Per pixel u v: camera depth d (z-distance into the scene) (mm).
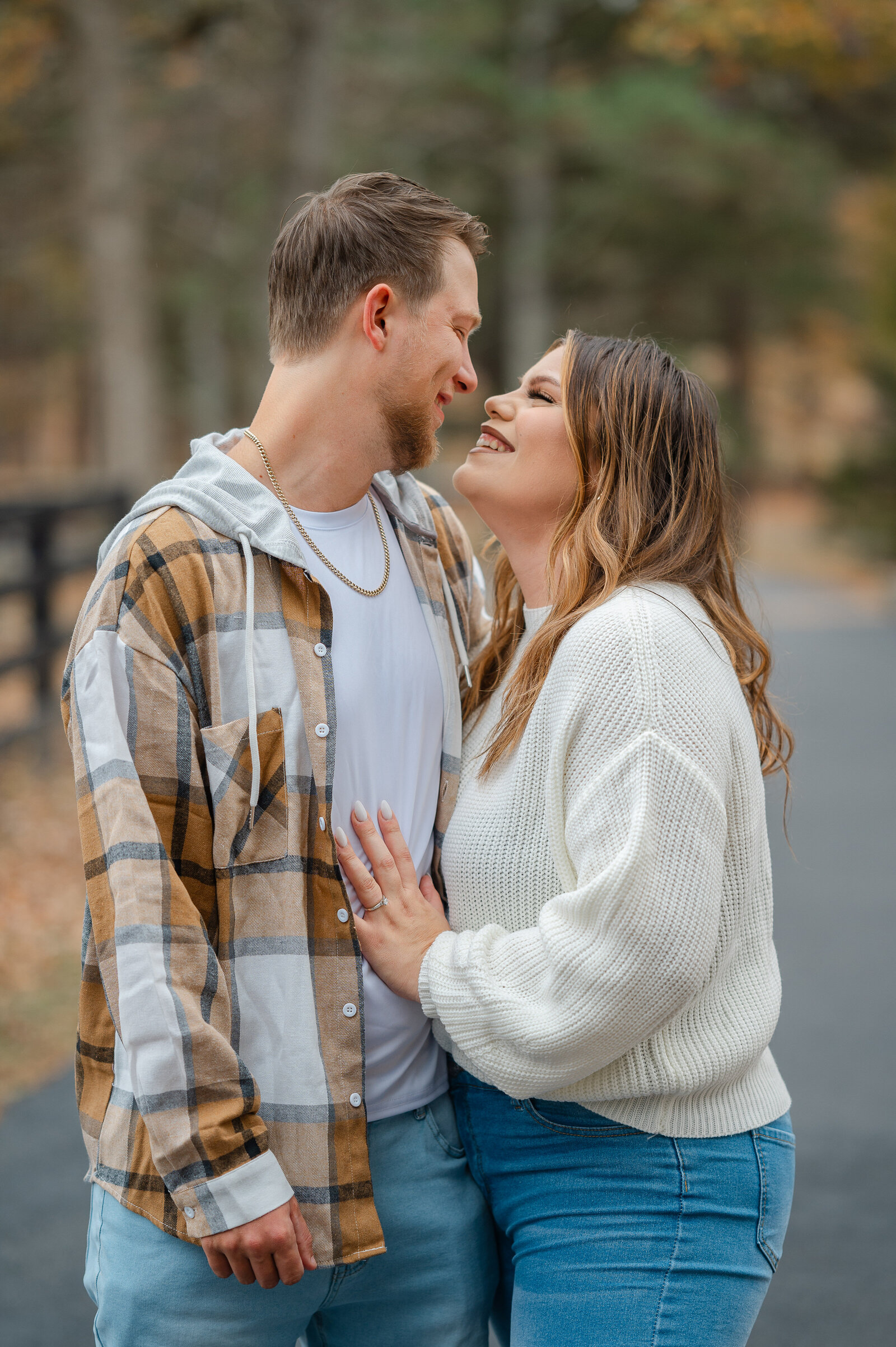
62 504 7691
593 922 1621
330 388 1808
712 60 15008
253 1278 1635
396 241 1755
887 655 12344
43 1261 2939
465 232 1815
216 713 1699
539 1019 1650
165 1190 1661
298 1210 1661
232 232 17969
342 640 1855
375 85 18172
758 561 21672
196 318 26109
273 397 1855
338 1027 1750
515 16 23188
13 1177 3293
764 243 29156
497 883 1831
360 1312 1913
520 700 1852
